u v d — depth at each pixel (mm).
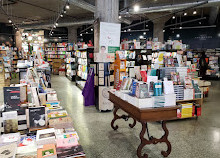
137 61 8938
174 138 3504
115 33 5168
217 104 6246
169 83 2756
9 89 2420
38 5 11797
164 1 10477
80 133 3709
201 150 3053
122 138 3486
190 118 4742
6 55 10836
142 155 2850
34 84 3299
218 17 16156
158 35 15977
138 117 2553
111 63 5273
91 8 10133
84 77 8328
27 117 2252
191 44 17906
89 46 8109
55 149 1706
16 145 1797
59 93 7766
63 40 25250
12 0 10562
